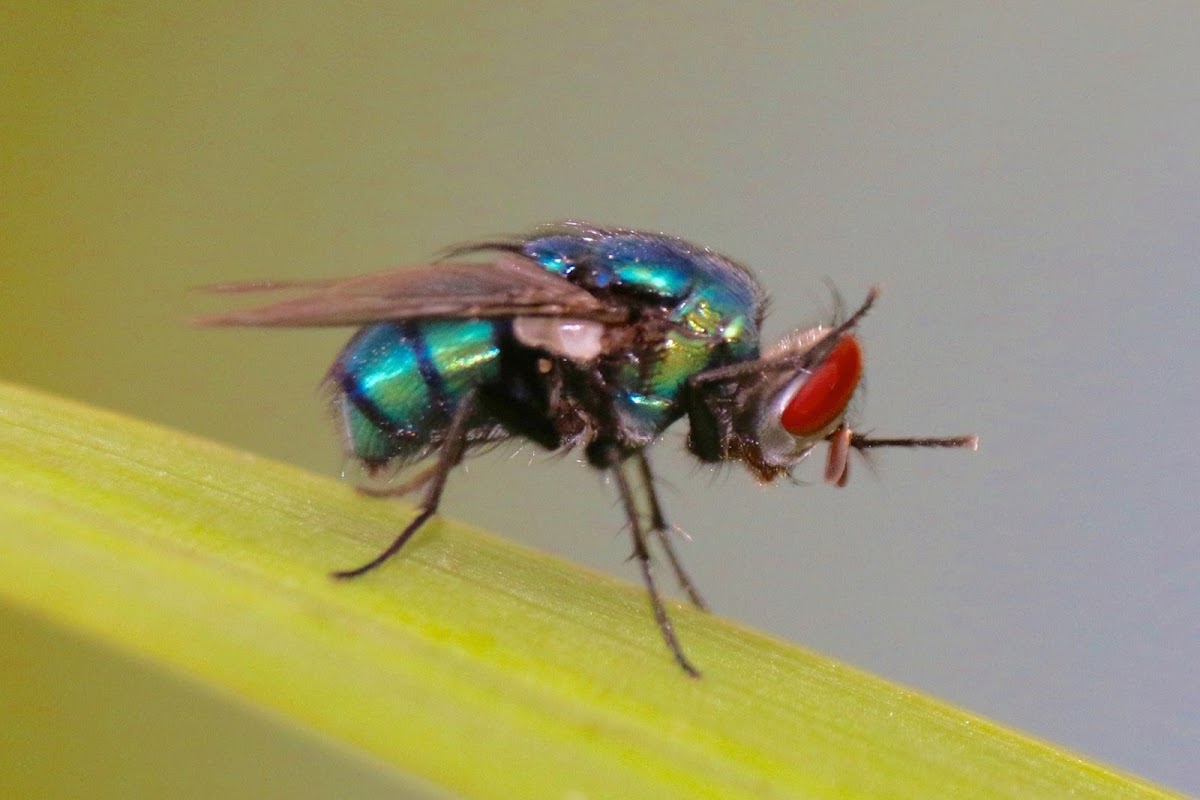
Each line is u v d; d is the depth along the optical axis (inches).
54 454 3.6
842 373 3.8
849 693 3.6
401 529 3.8
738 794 3.5
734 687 3.6
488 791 3.1
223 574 3.2
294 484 3.7
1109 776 3.6
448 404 3.8
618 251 3.9
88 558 3.1
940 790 3.6
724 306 3.9
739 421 3.9
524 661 3.5
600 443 3.9
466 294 3.8
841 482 3.9
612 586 3.8
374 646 3.2
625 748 3.5
